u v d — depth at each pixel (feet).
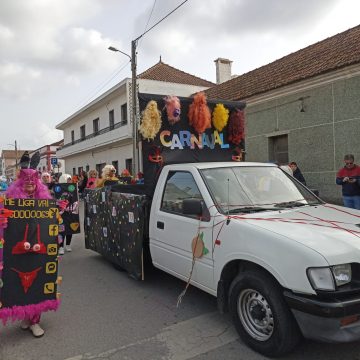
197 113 19.17
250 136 46.65
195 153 19.56
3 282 12.41
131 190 21.89
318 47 45.34
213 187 14.25
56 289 13.21
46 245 13.03
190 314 14.60
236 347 11.84
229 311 12.41
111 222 21.09
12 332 13.55
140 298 16.53
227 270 12.57
